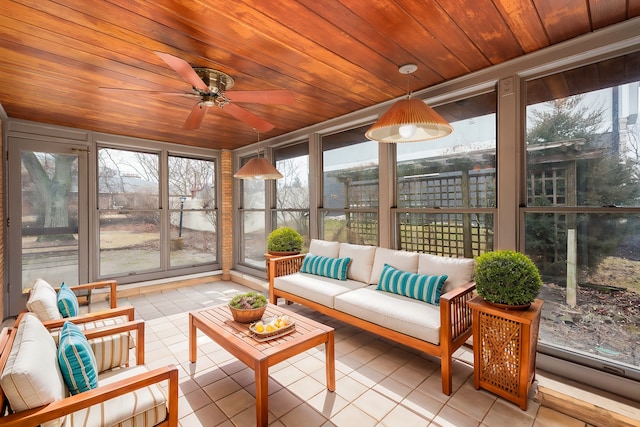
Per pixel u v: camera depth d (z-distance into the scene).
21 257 3.88
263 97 2.35
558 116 2.39
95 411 1.38
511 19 1.94
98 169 4.59
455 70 2.65
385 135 2.25
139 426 1.40
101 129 4.31
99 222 4.59
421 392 2.15
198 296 4.60
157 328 3.38
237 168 5.87
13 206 3.80
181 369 2.50
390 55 2.35
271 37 2.05
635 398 2.02
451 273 2.65
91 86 2.77
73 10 1.72
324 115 3.85
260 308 2.37
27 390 1.17
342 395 2.13
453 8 1.80
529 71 2.44
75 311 2.41
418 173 3.28
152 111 3.49
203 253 5.71
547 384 2.21
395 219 3.46
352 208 3.95
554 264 2.41
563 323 2.38
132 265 4.89
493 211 2.71
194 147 5.52
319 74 2.66
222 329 2.24
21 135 3.84
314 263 3.73
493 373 2.10
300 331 2.18
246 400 2.10
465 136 2.93
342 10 1.78
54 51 2.17
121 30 1.93
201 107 2.50
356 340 2.99
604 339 2.20
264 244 5.31
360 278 3.39
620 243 2.14
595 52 2.14
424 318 2.30
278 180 5.11
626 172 2.12
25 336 1.45
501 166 2.60
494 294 2.07
